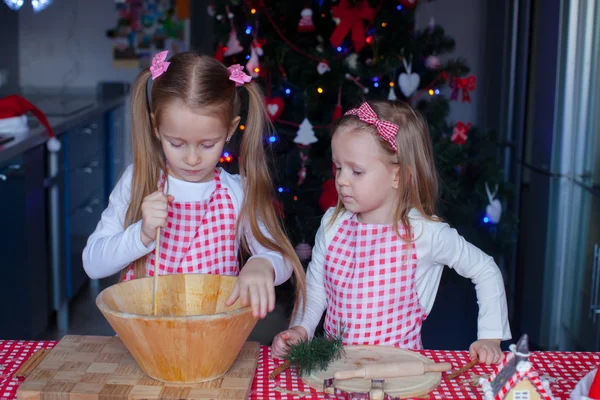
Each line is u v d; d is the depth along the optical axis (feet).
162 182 4.58
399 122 4.54
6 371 3.71
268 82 10.56
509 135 11.59
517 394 3.09
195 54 4.18
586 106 9.17
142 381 3.43
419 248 4.60
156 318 3.20
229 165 9.43
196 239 4.65
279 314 11.16
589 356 4.04
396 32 10.27
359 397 3.36
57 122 10.78
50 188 10.48
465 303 9.90
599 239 8.38
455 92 10.52
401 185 4.53
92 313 11.73
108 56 15.79
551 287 9.70
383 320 4.61
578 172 9.33
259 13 10.71
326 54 10.09
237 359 3.73
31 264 9.72
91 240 4.40
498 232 10.46
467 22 14.33
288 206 10.32
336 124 4.57
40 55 15.62
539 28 10.09
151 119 4.41
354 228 4.77
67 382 3.39
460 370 3.80
